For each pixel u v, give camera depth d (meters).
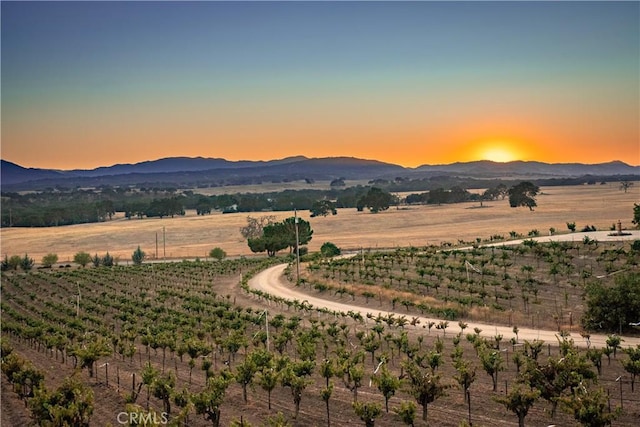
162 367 58.94
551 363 40.72
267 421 40.97
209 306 92.25
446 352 60.16
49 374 57.88
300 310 88.81
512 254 108.69
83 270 146.25
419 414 40.97
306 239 169.62
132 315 84.50
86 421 39.72
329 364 45.31
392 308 85.44
